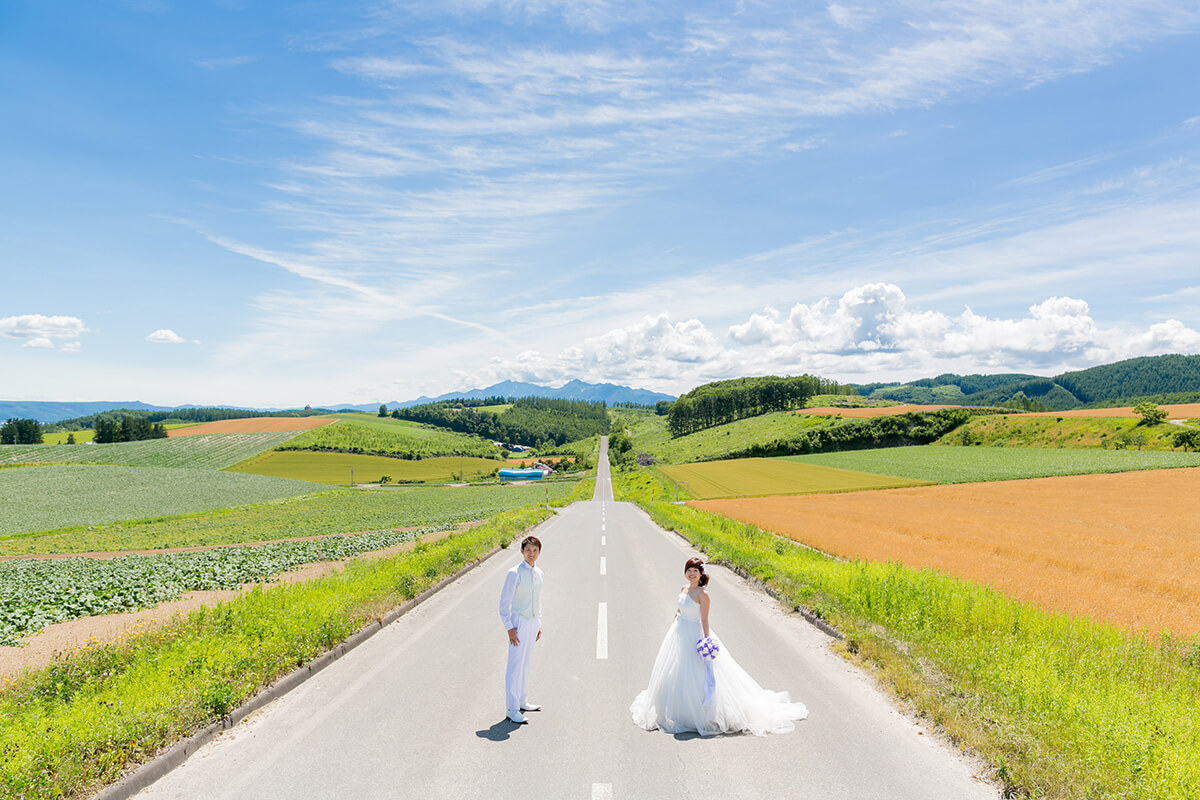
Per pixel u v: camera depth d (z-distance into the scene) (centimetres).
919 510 3794
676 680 578
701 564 607
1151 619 1105
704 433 16200
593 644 878
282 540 3173
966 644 783
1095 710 541
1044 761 474
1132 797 426
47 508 5544
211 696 584
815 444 11169
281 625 837
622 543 2248
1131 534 2638
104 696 593
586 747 536
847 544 2142
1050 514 3459
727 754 521
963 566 1695
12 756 458
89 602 1206
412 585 1190
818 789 458
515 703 596
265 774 485
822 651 840
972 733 534
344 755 518
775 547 1859
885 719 601
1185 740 487
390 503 5991
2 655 863
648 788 459
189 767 498
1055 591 1354
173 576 1579
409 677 730
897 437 10719
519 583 612
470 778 475
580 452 19688
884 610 960
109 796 438
